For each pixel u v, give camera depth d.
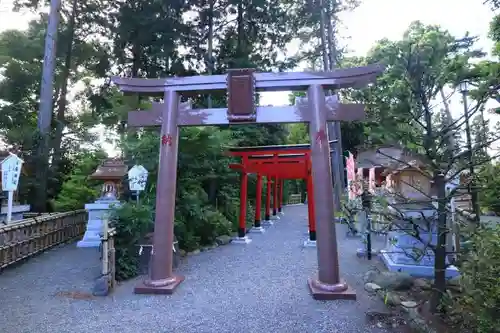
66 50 13.52
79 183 10.57
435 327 3.12
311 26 16.88
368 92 4.07
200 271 5.59
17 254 6.14
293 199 25.30
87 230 8.09
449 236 4.75
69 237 8.73
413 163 4.02
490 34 5.09
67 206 10.14
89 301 4.18
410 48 3.26
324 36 16.20
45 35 11.38
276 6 13.18
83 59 14.52
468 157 3.16
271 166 10.18
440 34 3.23
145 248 5.41
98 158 10.77
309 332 3.22
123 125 9.84
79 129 13.45
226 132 8.04
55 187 11.53
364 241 6.46
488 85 2.98
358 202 7.38
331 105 4.64
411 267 5.06
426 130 3.31
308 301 4.07
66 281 5.07
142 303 4.09
